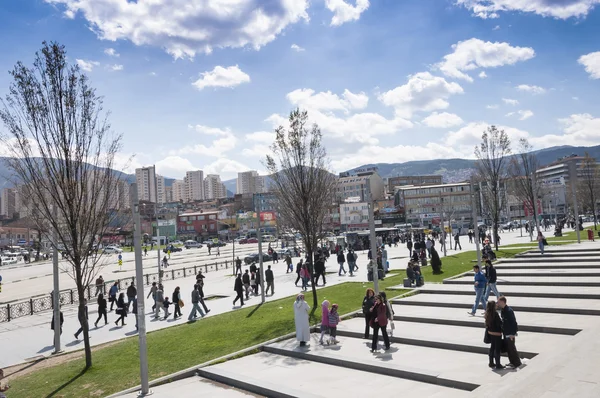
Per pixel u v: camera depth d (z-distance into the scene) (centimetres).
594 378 761
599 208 7875
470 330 1378
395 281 2470
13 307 2791
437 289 2031
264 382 1084
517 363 1002
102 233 1402
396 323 1556
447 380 975
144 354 1111
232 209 14212
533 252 3009
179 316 2148
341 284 2561
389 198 13400
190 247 10275
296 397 974
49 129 1261
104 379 1241
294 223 2747
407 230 7788
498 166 3459
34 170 1260
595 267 2212
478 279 1515
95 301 2961
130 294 2362
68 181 1288
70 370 1355
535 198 4609
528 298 1716
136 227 1136
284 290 2652
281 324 1639
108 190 1388
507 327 1001
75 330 2027
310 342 1412
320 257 2769
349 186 13125
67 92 1289
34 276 5122
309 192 1942
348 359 1187
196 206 17000
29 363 1527
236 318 1847
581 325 1261
